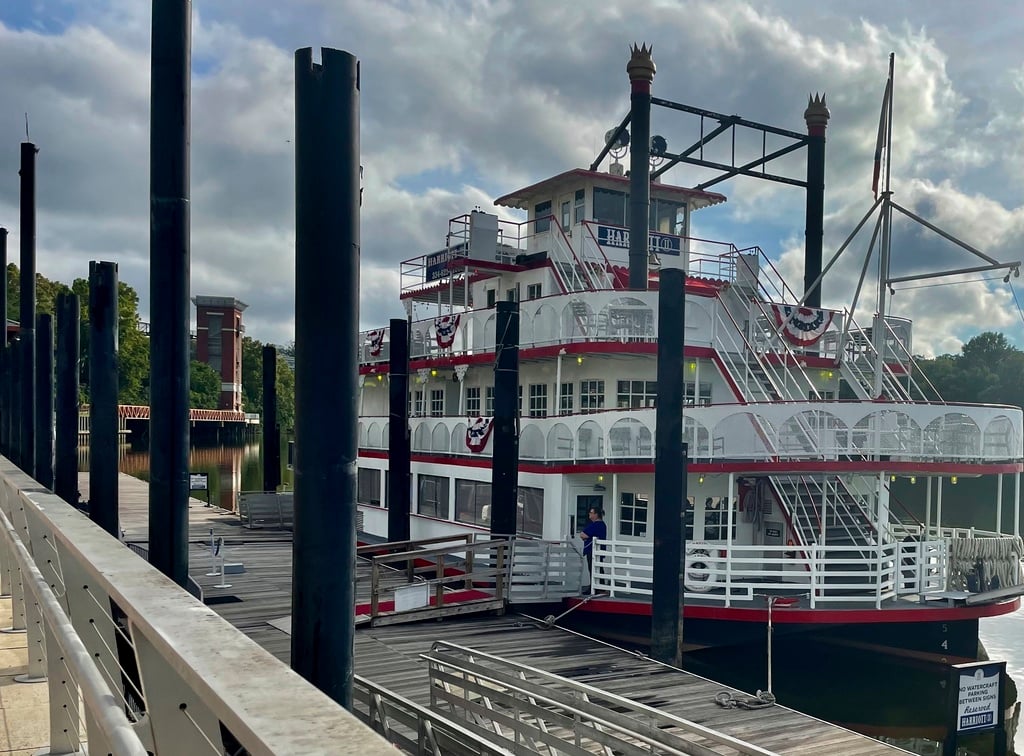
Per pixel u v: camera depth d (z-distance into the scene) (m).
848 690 16.31
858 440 16.19
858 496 20.05
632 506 18.03
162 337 7.56
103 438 12.84
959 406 16.62
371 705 7.47
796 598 15.82
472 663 8.34
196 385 109.31
